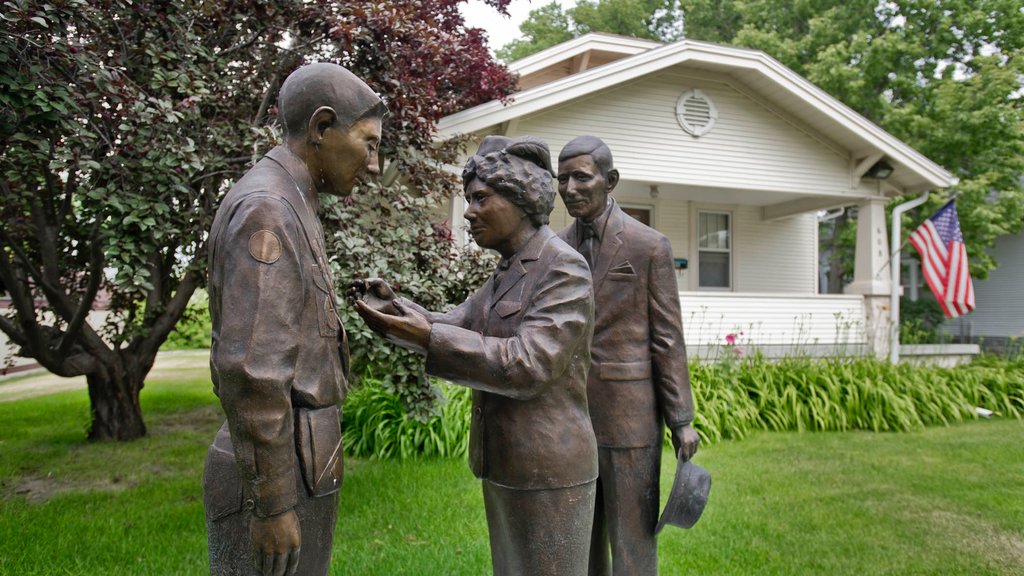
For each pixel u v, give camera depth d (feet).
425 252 16.07
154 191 14.17
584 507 6.00
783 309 34.47
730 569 12.79
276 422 4.65
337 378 5.40
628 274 8.13
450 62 21.29
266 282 4.66
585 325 5.84
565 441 5.89
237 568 5.15
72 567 12.37
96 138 13.75
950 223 32.86
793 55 48.88
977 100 42.68
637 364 8.12
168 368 47.67
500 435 5.94
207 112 16.42
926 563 13.24
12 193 15.99
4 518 14.90
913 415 26.99
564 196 8.12
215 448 5.34
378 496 16.92
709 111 33.27
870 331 35.27
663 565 12.94
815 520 15.66
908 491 18.06
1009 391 31.07
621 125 31.99
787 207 40.50
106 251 13.48
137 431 23.34
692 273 40.63
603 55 37.29
